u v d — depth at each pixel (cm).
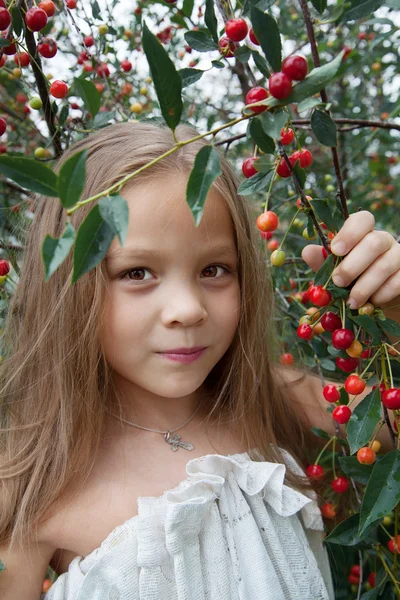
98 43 64
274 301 60
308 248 43
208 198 41
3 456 47
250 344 51
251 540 43
